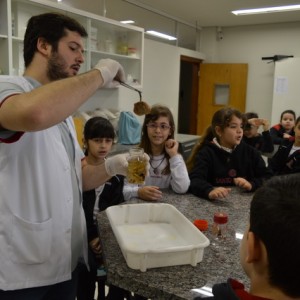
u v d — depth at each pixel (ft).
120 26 13.29
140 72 14.75
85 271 5.05
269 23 19.98
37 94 2.86
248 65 20.97
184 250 3.10
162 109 6.68
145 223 4.15
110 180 5.80
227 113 6.84
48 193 3.67
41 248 3.64
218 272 3.09
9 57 8.91
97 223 4.21
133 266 3.08
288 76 18.71
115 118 13.66
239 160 6.77
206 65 21.36
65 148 4.03
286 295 1.80
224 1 15.24
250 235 1.94
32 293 3.75
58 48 3.60
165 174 6.42
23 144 3.48
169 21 18.89
